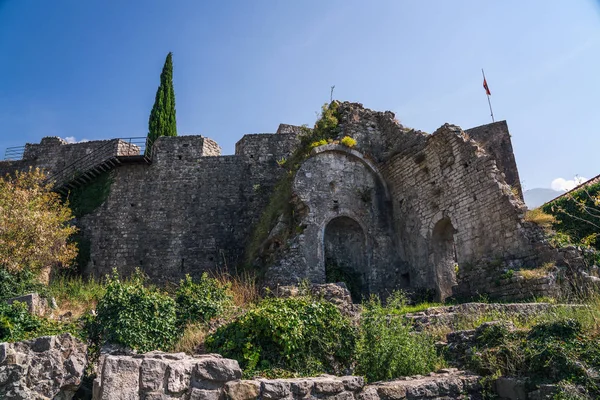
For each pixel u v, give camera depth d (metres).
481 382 6.74
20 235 16.70
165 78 38.16
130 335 9.46
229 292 12.52
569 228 17.47
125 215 25.33
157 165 26.25
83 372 7.61
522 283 12.95
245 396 5.63
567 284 12.08
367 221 20.41
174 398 5.33
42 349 7.20
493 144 28.39
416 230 19.22
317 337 7.59
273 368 7.17
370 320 8.27
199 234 24.83
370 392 6.23
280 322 7.51
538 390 6.10
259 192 25.61
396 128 21.41
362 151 21.38
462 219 16.81
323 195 20.09
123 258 24.48
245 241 24.70
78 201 25.84
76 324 10.80
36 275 16.75
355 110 22.86
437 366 7.64
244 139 26.78
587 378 5.90
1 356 6.85
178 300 10.99
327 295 10.43
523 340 7.02
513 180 27.48
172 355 6.07
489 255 15.36
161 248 24.61
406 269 19.59
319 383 6.00
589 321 7.18
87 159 27.27
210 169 26.09
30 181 21.91
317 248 19.02
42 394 6.97
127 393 5.12
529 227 14.22
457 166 17.36
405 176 20.16
